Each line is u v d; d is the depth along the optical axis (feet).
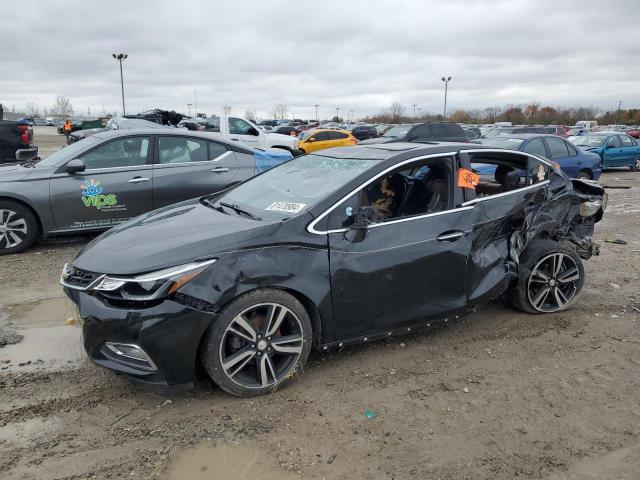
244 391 11.17
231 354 10.99
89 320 10.46
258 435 10.11
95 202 22.58
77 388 11.66
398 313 12.81
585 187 17.71
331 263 11.69
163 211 14.17
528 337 14.62
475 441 10.03
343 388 11.83
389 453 9.66
